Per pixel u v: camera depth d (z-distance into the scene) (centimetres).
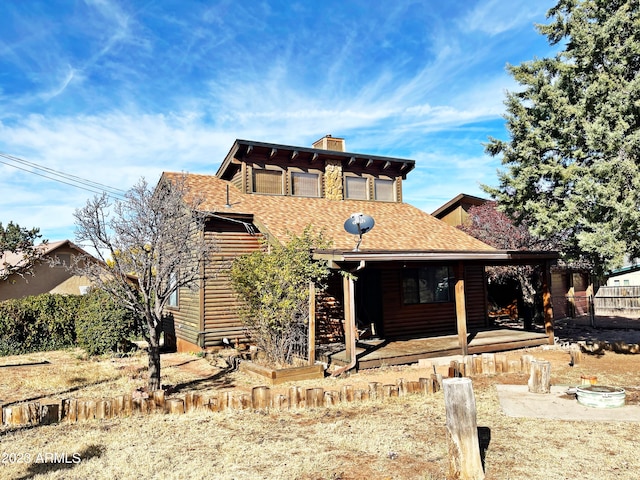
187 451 579
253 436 633
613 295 2708
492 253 1220
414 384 841
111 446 597
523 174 1148
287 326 1058
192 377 1037
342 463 535
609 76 1057
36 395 879
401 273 1502
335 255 1032
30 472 518
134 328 1380
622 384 911
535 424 668
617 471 505
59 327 1549
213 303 1356
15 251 1466
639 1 1020
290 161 1745
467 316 1645
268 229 1292
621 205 939
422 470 512
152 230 890
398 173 1969
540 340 1374
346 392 796
